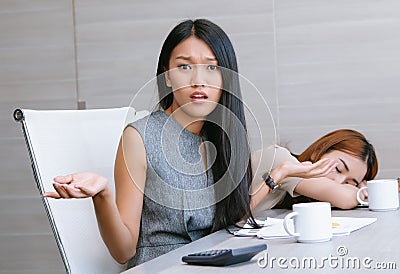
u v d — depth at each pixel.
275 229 1.82
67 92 3.75
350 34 3.46
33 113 2.06
